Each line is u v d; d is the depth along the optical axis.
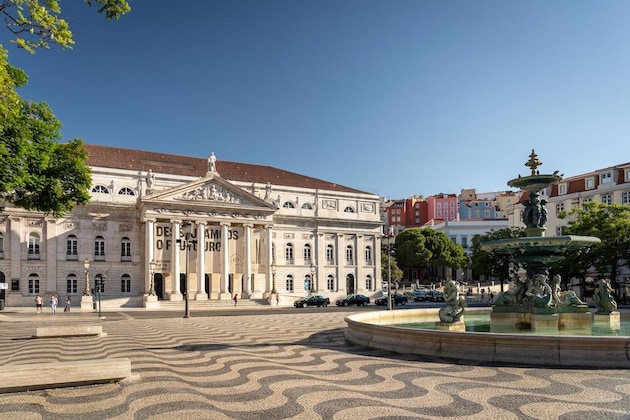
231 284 61.38
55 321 32.41
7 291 51.44
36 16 10.56
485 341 12.12
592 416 7.57
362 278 71.50
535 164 18.61
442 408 8.21
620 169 57.31
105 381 10.30
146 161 62.50
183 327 25.34
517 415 7.71
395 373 11.05
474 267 62.78
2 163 24.75
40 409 8.45
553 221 63.75
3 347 17.11
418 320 22.25
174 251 56.34
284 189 67.69
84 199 33.75
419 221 136.88
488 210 135.25
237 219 60.31
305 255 67.94
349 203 72.25
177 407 8.48
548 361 11.32
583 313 16.91
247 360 13.33
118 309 49.91
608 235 42.88
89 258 55.25
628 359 10.95
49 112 30.20
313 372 11.45
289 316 34.12
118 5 11.09
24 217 52.94
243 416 7.95
